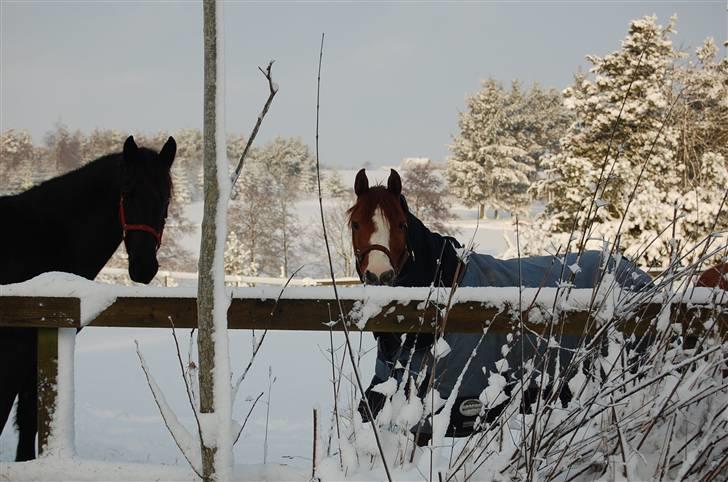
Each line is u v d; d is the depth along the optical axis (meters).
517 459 2.43
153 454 4.82
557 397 2.48
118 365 8.23
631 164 16.89
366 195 3.66
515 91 58.78
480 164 54.19
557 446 2.53
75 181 3.86
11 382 3.26
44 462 2.73
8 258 3.55
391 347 3.29
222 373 2.33
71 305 2.74
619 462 2.38
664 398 2.44
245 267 29.62
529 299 2.75
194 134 84.81
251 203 37.66
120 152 4.09
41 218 3.72
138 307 2.81
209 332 2.32
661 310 2.67
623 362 2.71
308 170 75.69
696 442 2.57
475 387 3.29
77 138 87.75
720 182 13.18
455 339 3.21
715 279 3.56
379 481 2.48
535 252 15.65
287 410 6.30
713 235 2.67
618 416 2.61
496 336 3.26
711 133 10.14
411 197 37.22
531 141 57.34
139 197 3.86
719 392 2.59
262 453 5.01
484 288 2.78
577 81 19.64
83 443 5.03
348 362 8.16
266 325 2.77
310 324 2.77
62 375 2.83
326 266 35.50
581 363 2.61
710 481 2.36
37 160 81.56
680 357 2.74
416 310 2.74
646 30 17.80
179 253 34.75
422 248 3.64
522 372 2.54
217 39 2.20
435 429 2.51
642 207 14.88
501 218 51.81
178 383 7.29
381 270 3.45
